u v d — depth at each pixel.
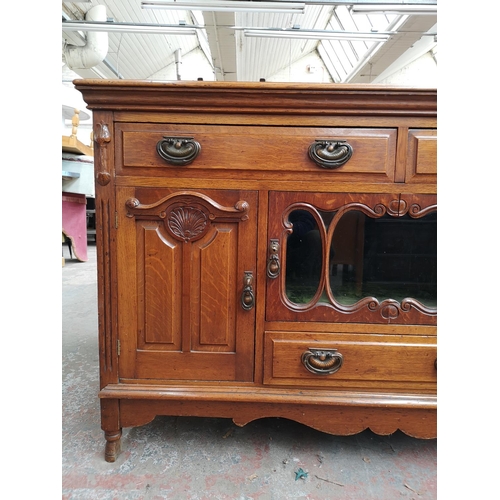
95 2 2.81
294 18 3.31
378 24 3.33
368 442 0.87
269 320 0.76
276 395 0.76
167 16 3.21
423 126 0.71
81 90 0.68
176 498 0.68
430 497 0.70
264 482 0.73
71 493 0.68
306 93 0.67
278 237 0.74
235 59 3.51
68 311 1.88
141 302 0.76
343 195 0.73
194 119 0.71
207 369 0.77
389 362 0.75
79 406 0.99
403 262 0.81
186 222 0.73
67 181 3.14
